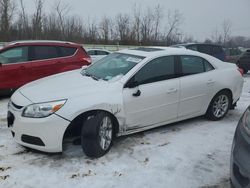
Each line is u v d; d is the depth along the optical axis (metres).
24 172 4.16
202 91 5.88
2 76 7.94
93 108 4.52
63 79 5.28
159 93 5.22
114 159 4.57
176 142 5.22
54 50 8.74
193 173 4.25
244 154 3.13
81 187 3.86
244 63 15.98
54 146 4.37
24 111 4.41
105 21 47.94
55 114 4.31
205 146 5.12
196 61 5.93
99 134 4.54
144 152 4.82
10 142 5.09
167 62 5.47
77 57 9.05
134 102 4.94
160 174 4.20
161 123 5.46
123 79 4.95
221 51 14.49
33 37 40.31
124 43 47.44
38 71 8.41
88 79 5.15
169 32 48.91
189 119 6.39
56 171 4.20
